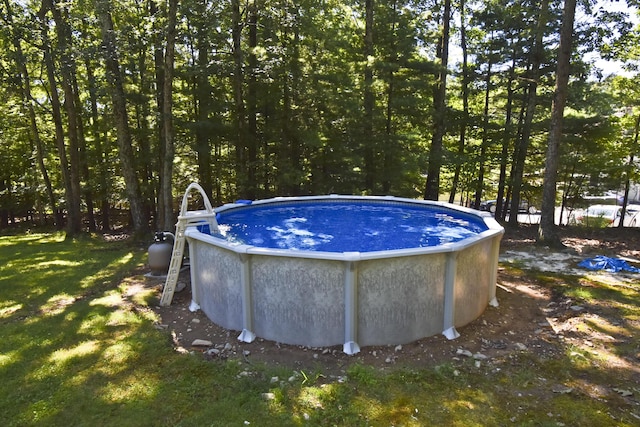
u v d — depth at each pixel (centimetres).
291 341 430
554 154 896
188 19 1075
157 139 1235
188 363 390
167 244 695
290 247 556
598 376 367
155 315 519
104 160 1455
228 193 1599
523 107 1330
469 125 1363
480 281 497
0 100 1382
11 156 1680
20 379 365
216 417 310
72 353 413
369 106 1264
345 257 390
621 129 1241
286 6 1159
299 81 1202
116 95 1031
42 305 575
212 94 1233
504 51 1234
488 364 388
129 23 1059
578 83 1143
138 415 312
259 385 351
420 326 436
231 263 451
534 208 2005
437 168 1334
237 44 1120
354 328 410
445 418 308
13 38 1102
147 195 1375
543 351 417
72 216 1266
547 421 303
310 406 322
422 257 421
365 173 1365
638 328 470
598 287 617
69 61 1072
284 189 1434
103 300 576
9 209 1786
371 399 332
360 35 1375
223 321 480
